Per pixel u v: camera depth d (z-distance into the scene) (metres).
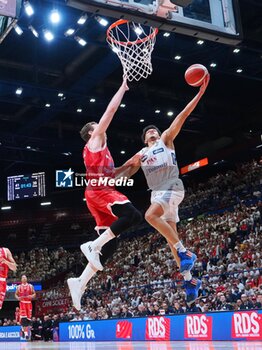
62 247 32.38
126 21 7.59
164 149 4.95
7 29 9.88
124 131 28.00
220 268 16.94
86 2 7.30
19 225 34.88
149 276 20.91
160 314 13.26
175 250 4.93
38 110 24.23
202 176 31.42
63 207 34.28
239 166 27.88
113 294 19.70
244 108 26.06
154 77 22.38
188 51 18.44
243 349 5.16
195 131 27.50
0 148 28.41
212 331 11.03
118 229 4.32
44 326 19.56
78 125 27.19
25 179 30.89
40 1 14.62
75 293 4.29
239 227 20.72
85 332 14.65
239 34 8.56
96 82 20.39
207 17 8.33
